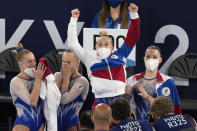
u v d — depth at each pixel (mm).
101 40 15539
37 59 21234
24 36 21141
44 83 15055
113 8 19594
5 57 20625
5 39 21109
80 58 15859
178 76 20641
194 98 21281
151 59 16391
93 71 15359
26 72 14914
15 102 15000
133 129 12523
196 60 20953
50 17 21125
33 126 14914
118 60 15352
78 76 16062
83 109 20984
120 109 12742
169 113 13383
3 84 21062
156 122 13203
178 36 21203
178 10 21141
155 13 21125
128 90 15969
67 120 15969
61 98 15750
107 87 15156
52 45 21203
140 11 21094
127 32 16266
